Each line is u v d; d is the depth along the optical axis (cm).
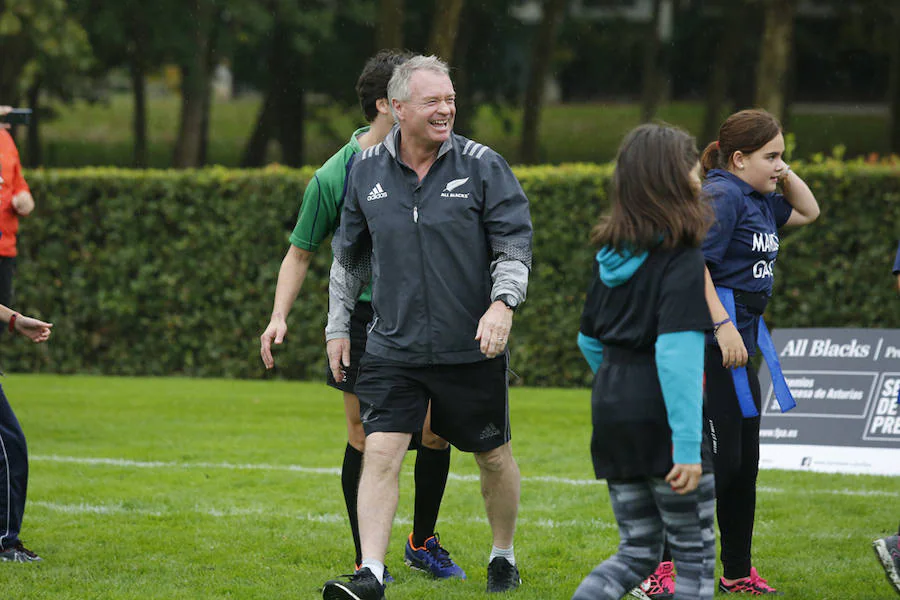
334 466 1919
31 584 1230
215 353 3092
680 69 8156
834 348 1958
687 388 884
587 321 965
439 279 1109
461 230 1109
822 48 7719
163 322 3116
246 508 1620
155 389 2828
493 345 1072
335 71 6538
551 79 8725
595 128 8438
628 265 915
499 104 7188
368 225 1135
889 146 6406
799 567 1303
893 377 1900
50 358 3173
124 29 5825
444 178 1113
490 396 1138
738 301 1140
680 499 924
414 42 6481
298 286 1254
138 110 7075
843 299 2636
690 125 8062
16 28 4975
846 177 2611
